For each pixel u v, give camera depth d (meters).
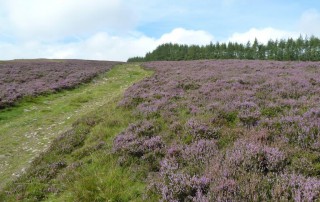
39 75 33.62
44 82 28.44
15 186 7.83
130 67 51.16
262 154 6.33
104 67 49.03
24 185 7.75
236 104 10.97
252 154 6.26
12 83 27.41
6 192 7.58
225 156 6.72
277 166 5.99
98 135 10.35
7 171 9.58
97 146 9.31
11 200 7.14
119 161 7.73
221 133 8.45
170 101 13.30
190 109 11.66
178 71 28.94
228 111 10.30
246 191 5.10
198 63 41.22
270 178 5.64
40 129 14.46
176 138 8.72
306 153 6.54
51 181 7.87
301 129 7.79
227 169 5.89
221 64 35.19
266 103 11.05
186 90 15.95
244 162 6.09
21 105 20.03
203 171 6.30
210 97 13.11
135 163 7.64
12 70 38.09
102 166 7.78
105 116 12.97
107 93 23.88
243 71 23.91
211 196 5.27
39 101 21.55
